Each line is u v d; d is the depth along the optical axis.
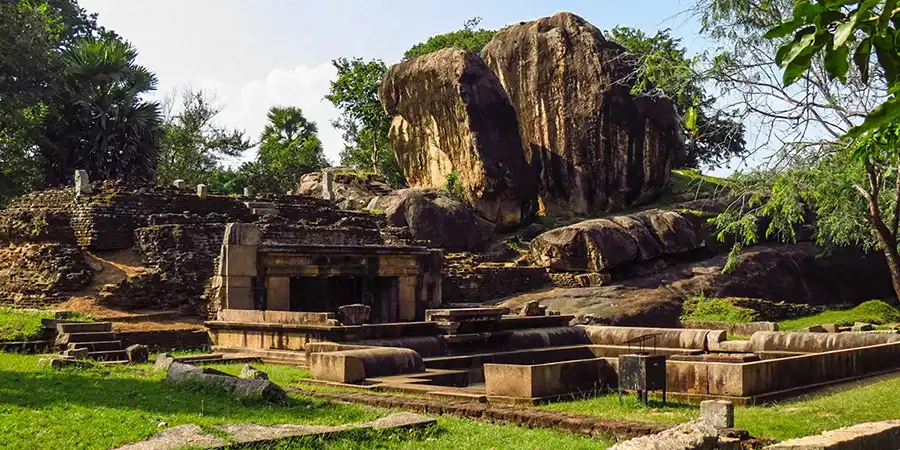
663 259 35.94
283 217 31.55
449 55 42.19
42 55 38.19
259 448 8.36
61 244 26.45
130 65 42.47
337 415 10.39
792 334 18.31
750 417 10.63
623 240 34.78
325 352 14.76
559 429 10.02
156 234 26.05
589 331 21.34
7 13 37.09
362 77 52.44
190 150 54.75
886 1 4.07
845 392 13.34
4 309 21.92
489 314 19.89
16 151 41.88
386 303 26.75
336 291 27.12
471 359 17.44
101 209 27.19
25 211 27.36
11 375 13.25
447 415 10.92
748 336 25.88
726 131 17.28
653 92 18.05
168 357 15.38
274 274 23.97
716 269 34.94
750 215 18.00
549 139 43.78
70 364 15.18
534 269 35.16
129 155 40.59
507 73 45.25
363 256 25.73
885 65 4.61
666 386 12.70
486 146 40.81
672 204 41.81
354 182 40.97
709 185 44.25
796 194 17.03
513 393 12.01
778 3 16.00
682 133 43.38
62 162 40.44
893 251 18.45
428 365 16.42
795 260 36.56
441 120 42.62
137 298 24.69
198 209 30.03
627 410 11.32
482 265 34.69
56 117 40.56
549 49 43.69
